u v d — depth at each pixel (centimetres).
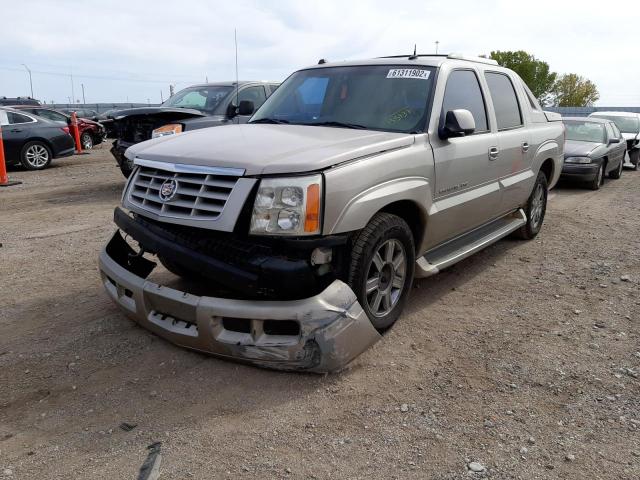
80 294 477
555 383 347
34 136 1354
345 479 258
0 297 469
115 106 5259
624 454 280
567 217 866
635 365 373
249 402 317
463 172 461
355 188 339
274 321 334
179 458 269
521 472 265
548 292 512
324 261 330
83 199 938
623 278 550
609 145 1254
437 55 503
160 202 349
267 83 1008
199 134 415
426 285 523
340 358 332
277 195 316
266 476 258
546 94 7300
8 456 269
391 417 306
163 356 367
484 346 396
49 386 332
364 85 467
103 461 266
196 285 465
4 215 800
